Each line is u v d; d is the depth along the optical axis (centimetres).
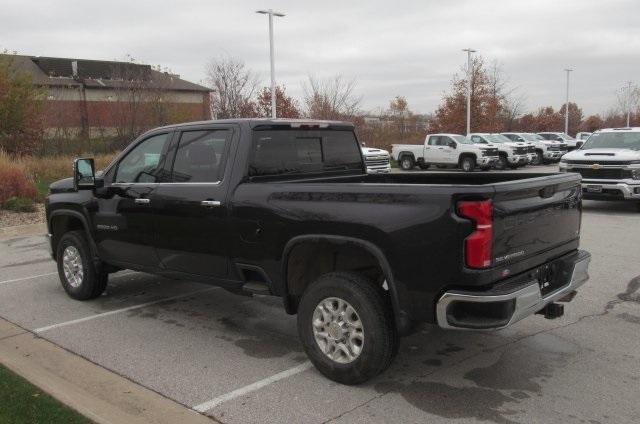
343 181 578
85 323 588
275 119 521
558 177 448
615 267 773
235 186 487
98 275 654
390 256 392
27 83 2530
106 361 483
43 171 1986
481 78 4272
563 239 459
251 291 489
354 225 406
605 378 432
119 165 607
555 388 416
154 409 394
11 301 673
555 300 426
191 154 532
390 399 404
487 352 487
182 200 525
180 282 750
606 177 1280
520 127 6181
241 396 413
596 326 545
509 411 383
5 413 374
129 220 584
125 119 3372
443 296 373
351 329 418
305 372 455
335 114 3606
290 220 444
